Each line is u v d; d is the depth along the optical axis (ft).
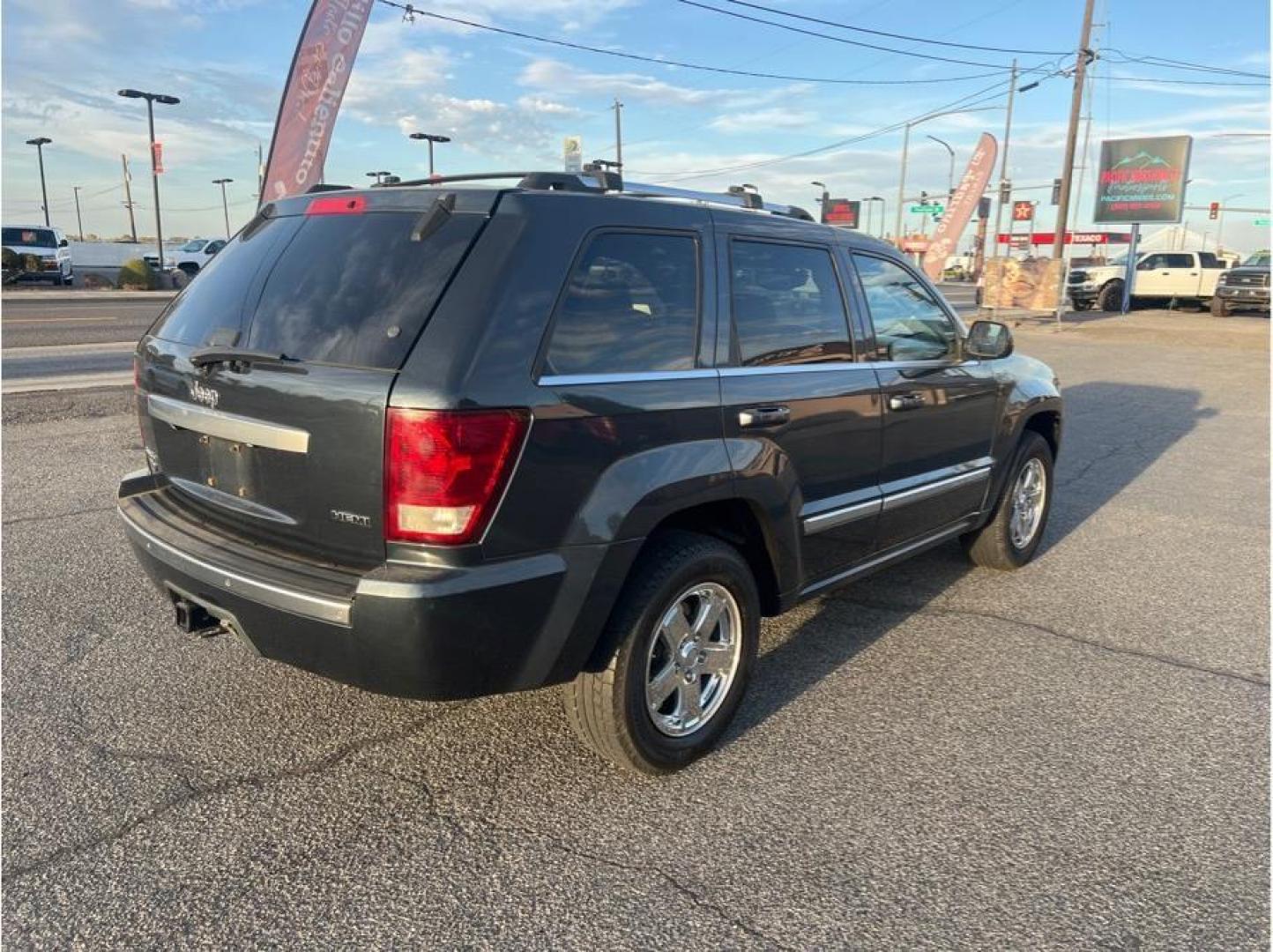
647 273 10.32
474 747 11.33
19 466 23.85
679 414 10.20
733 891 8.87
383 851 9.33
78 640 13.91
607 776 10.79
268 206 11.73
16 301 81.51
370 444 8.66
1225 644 14.94
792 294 12.24
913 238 167.63
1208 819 10.18
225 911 8.43
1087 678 13.66
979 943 8.25
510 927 8.33
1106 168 105.91
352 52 36.35
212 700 12.26
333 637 8.84
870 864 9.31
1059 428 19.01
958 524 16.20
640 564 10.19
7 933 8.06
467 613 8.59
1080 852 9.57
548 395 8.98
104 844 9.29
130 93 112.57
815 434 12.10
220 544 10.21
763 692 13.05
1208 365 56.85
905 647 14.67
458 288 8.91
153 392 11.52
